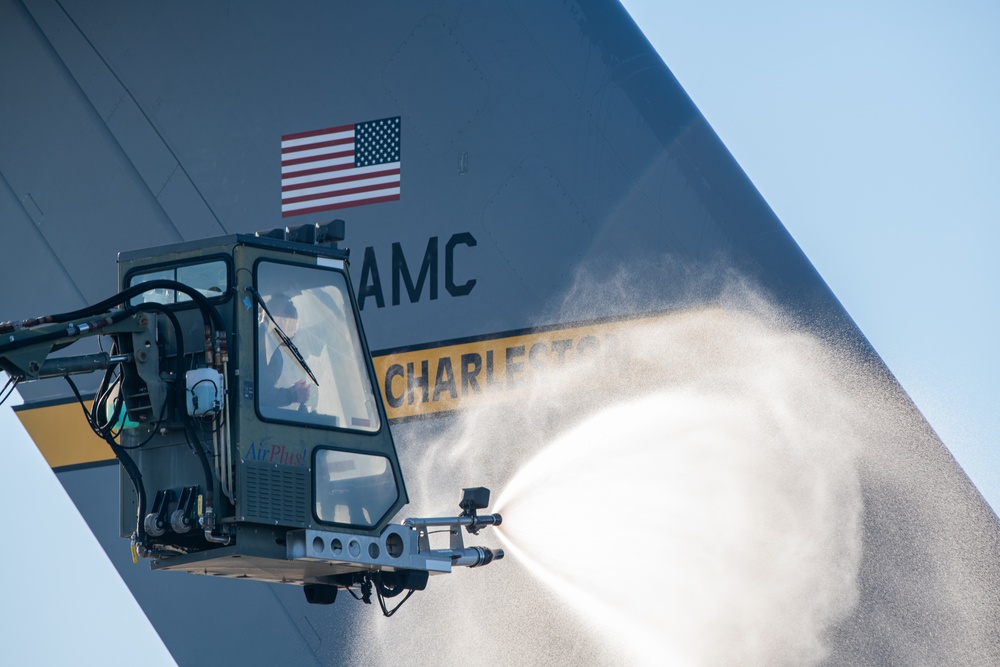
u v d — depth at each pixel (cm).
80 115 4756
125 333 3062
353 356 3158
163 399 3012
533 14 3975
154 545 3086
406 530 3234
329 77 4309
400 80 4175
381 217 4144
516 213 3928
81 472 4631
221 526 2981
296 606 4178
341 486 3097
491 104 4012
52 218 4772
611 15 3872
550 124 3906
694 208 3669
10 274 4816
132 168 4650
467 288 3978
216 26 4544
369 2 4262
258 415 2980
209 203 4491
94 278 4697
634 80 3806
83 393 4628
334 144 4272
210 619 4319
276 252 3083
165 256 3108
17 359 2964
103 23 4744
